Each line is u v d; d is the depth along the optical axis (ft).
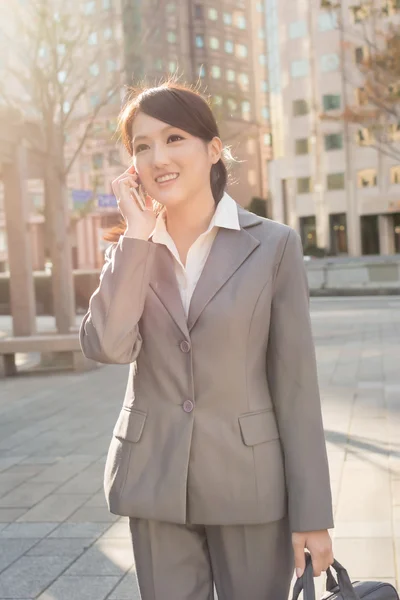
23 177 42.73
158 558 5.67
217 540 5.58
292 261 5.43
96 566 11.53
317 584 10.27
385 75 80.59
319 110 171.12
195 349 5.29
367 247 171.73
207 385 5.30
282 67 179.22
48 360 39.73
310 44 171.63
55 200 39.83
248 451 5.32
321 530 5.29
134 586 10.74
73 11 39.65
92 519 13.84
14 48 38.99
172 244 5.51
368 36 149.38
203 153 5.48
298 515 5.28
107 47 43.78
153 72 46.55
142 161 5.45
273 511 5.36
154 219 5.50
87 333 5.42
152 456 5.42
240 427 5.32
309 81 173.06
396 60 77.66
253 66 205.67
